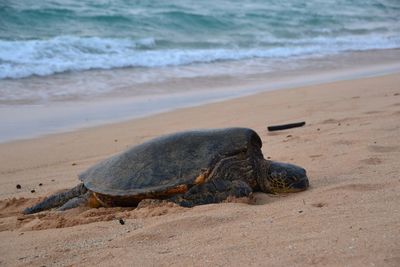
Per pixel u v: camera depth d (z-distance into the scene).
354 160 7.84
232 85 18.67
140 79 19.38
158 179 6.53
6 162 10.50
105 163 7.27
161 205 6.33
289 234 4.81
